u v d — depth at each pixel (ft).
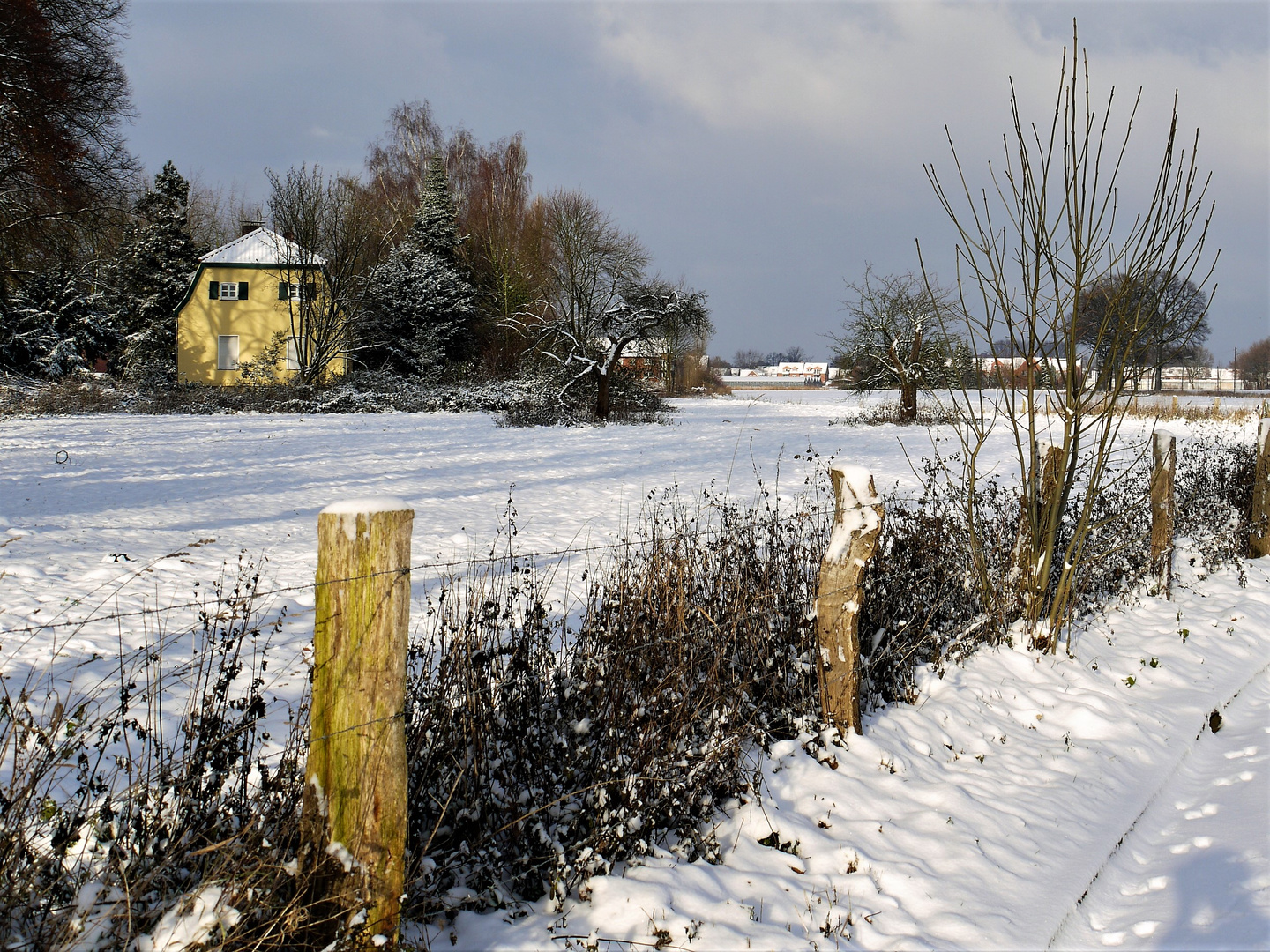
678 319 118.32
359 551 8.50
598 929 10.11
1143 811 14.96
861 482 15.48
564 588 23.58
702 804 12.51
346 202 136.67
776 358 533.55
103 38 102.42
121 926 8.06
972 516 21.57
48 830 8.89
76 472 49.47
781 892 11.34
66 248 109.50
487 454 67.62
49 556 27.48
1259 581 29.66
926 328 112.78
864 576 15.87
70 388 107.96
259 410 115.55
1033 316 20.13
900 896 11.67
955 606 21.01
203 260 151.53
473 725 11.24
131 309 156.66
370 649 8.54
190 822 9.34
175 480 48.06
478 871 10.51
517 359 149.69
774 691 15.46
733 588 16.03
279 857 8.83
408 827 10.65
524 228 165.48
